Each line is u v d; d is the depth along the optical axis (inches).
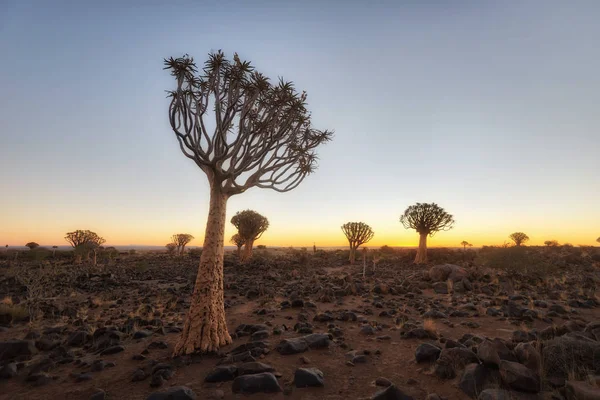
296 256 1472.7
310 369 205.0
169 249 1914.4
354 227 1302.9
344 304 468.4
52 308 427.2
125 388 196.4
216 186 269.7
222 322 267.6
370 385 194.5
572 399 152.3
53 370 229.8
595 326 234.1
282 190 307.7
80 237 1385.3
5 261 1304.1
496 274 668.1
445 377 194.4
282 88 274.8
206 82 264.2
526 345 188.2
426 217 1194.6
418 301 474.0
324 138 325.4
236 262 1128.8
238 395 183.6
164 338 302.4
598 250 1062.4
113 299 537.0
